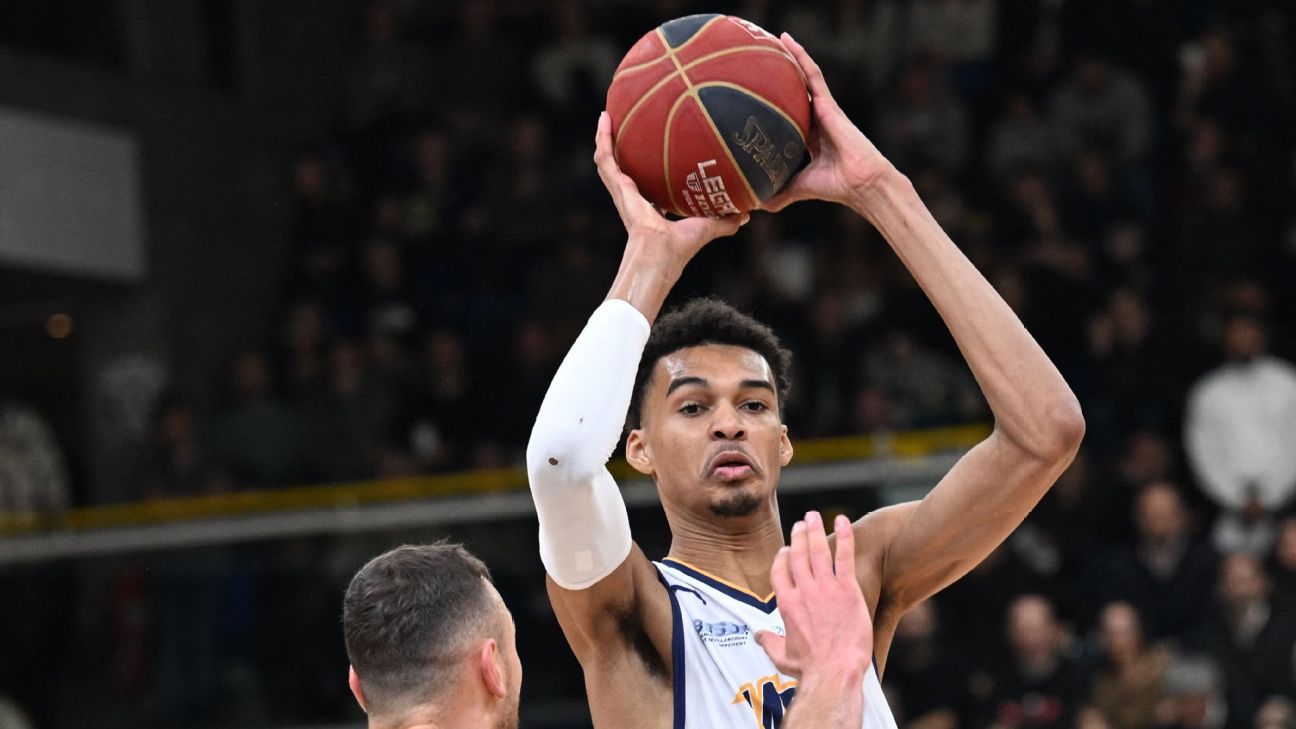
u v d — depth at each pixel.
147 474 18.12
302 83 23.41
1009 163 19.17
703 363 5.99
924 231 5.71
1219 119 18.67
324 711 14.08
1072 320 17.25
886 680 12.95
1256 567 13.23
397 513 14.20
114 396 20.42
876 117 19.70
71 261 20.14
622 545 5.53
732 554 5.94
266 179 22.66
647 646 5.78
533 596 13.79
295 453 18.14
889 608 6.07
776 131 5.67
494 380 17.95
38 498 17.81
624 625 5.75
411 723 4.80
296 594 14.30
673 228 5.70
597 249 19.31
